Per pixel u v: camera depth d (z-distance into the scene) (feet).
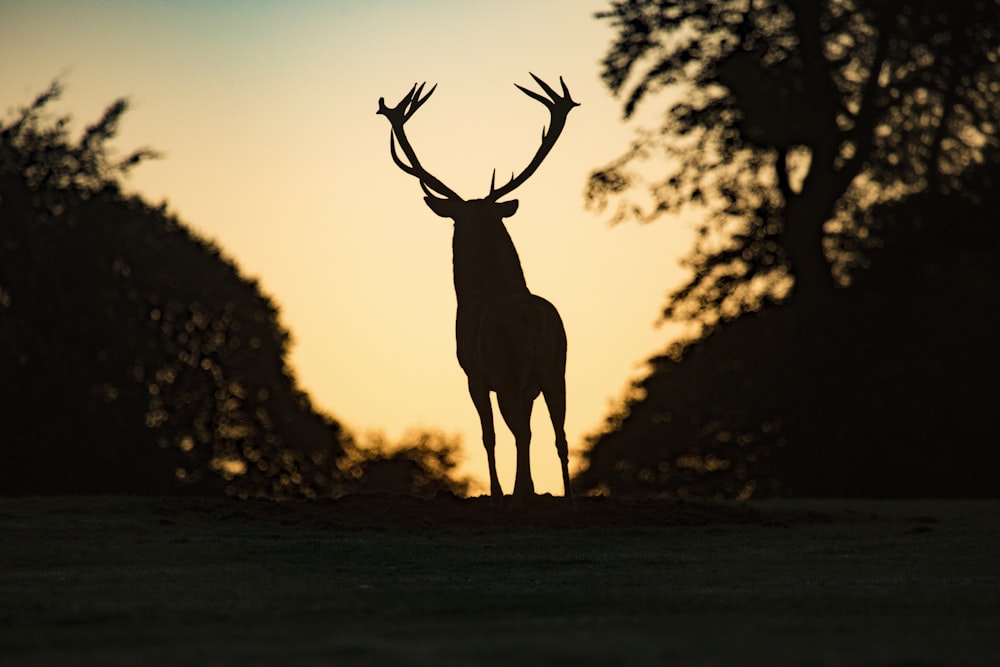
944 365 377.71
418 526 167.94
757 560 142.20
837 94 389.80
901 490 377.71
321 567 136.46
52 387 431.84
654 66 401.08
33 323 439.63
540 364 169.99
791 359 390.83
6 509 182.50
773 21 396.78
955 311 382.42
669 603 105.40
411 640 83.76
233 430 472.85
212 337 469.57
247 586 121.19
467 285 179.32
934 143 396.78
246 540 157.17
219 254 488.44
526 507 174.50
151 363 449.89
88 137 462.60
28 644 86.17
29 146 456.45
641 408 423.64
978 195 390.83
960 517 190.90
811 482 385.50
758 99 384.06
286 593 115.55
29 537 159.02
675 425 408.87
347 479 515.50
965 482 374.43
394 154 185.06
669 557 144.36
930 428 375.86
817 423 383.65
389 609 102.89
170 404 456.04
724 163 405.18
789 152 404.77
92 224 449.06
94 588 120.16
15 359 433.89
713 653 76.48
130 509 182.19
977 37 383.65
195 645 83.61
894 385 377.71
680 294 418.72
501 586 120.26
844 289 396.78
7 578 128.36
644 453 413.18
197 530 165.68
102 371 440.04
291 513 176.86
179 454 448.65
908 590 115.44
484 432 176.96
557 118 185.98
